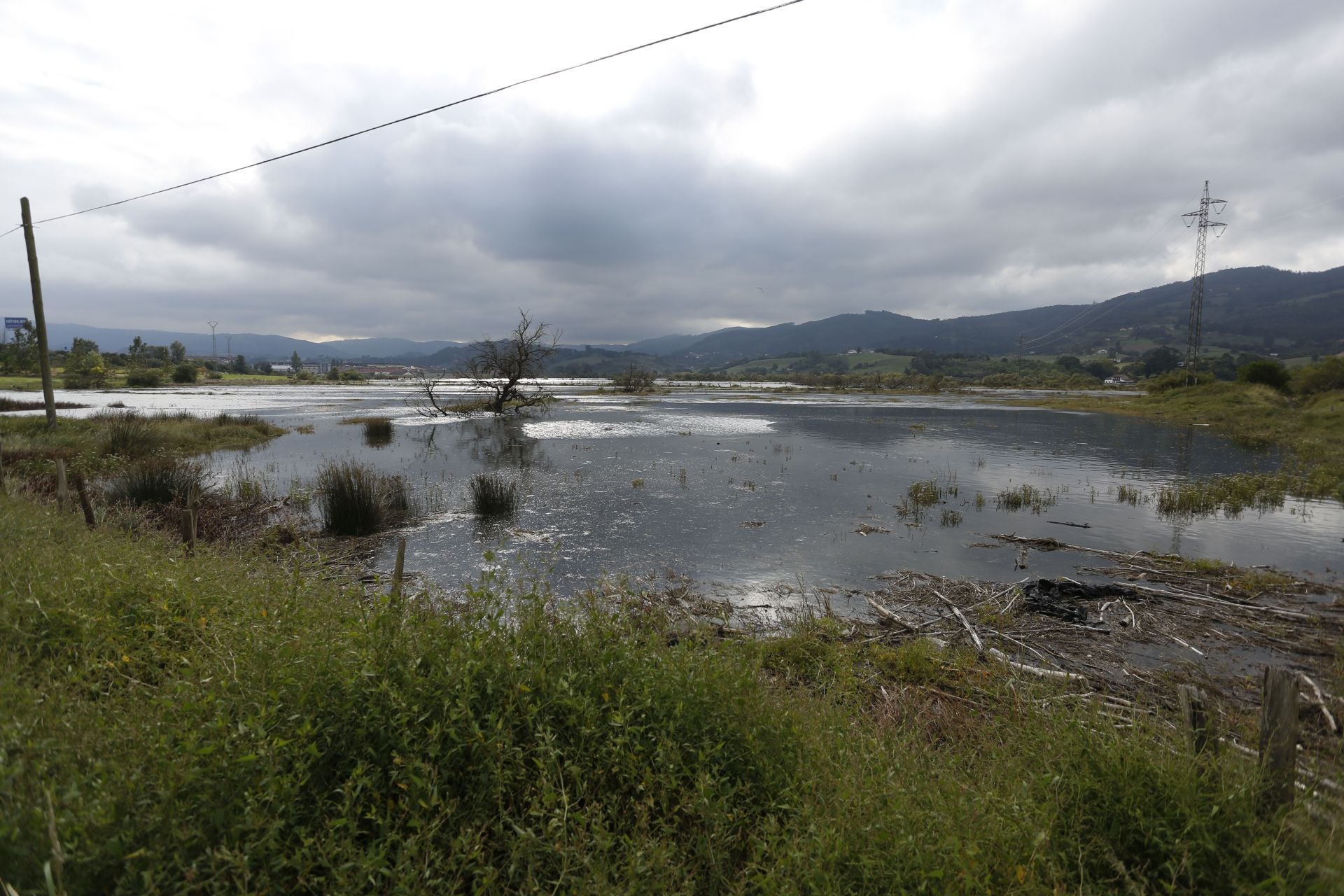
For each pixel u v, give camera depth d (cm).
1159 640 731
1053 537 1217
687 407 4950
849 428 3331
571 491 1602
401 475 1803
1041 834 268
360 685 294
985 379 10981
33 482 1239
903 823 278
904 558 1070
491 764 276
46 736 270
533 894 233
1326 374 3916
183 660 371
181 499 1216
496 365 3978
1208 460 2239
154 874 208
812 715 420
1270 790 306
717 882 262
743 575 970
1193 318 6191
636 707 329
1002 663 630
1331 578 969
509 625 409
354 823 236
